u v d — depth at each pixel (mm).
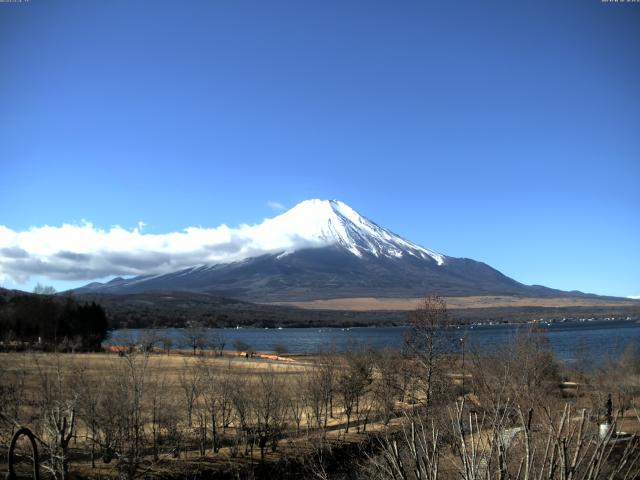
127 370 38594
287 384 54062
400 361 50906
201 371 49812
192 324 189875
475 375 44031
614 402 40219
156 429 38125
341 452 35562
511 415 20281
